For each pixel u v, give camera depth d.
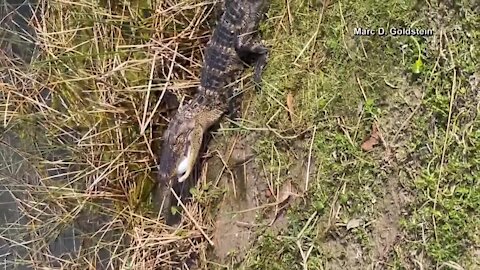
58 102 2.62
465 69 2.10
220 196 2.52
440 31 2.13
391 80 2.20
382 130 2.21
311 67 2.31
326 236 2.28
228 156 2.50
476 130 2.09
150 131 2.57
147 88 2.52
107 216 2.64
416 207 2.16
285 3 2.36
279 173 2.37
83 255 2.65
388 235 2.20
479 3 2.08
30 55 2.71
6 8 2.73
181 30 2.52
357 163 2.23
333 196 2.27
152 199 2.61
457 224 2.10
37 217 2.69
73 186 2.64
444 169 2.12
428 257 2.14
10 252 2.77
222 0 2.48
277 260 2.36
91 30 2.58
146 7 2.53
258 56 2.41
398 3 2.18
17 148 2.68
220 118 2.52
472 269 2.09
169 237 2.54
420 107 2.16
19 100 2.65
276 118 2.37
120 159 2.58
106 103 2.55
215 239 2.51
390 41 2.20
